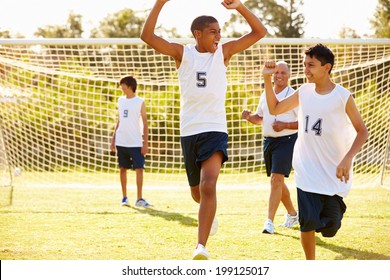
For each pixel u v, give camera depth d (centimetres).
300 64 1498
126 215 1230
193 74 779
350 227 1080
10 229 1048
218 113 784
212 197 749
